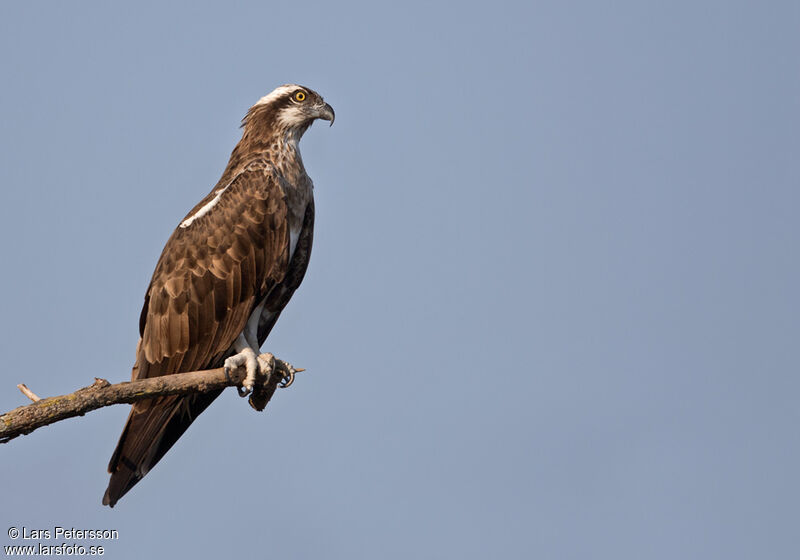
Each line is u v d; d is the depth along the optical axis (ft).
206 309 42.93
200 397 42.65
